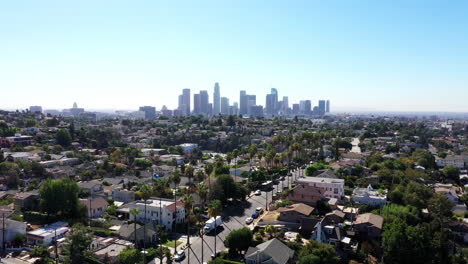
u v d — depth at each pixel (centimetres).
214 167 16750
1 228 8575
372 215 9906
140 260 7531
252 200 12862
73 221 10025
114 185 14700
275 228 9494
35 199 11488
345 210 11125
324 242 8625
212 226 9912
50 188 10194
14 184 13975
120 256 7494
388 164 17112
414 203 11550
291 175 16588
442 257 8575
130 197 12544
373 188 14000
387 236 8256
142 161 19288
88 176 16025
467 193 14112
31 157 17450
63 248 7544
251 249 7956
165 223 10006
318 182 13050
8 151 18700
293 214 10050
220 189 11806
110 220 10425
